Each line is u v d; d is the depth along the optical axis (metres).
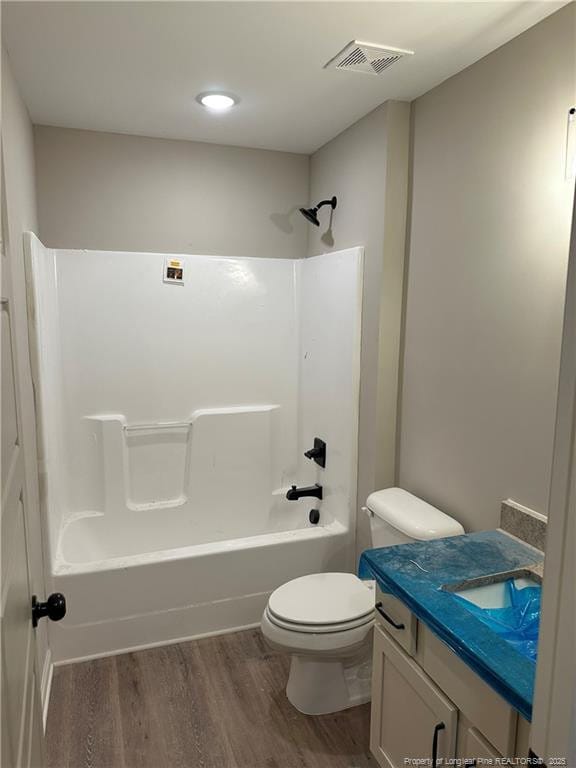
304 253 3.39
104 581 2.47
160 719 2.14
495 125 1.91
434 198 2.26
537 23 1.72
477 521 2.07
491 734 1.25
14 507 1.07
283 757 1.97
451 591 1.55
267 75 2.14
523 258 1.81
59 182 2.88
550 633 0.73
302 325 3.34
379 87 2.24
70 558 2.88
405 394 2.52
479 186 2.00
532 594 1.57
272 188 3.26
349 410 2.77
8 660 0.89
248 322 3.29
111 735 2.06
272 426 3.38
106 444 3.04
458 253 2.12
